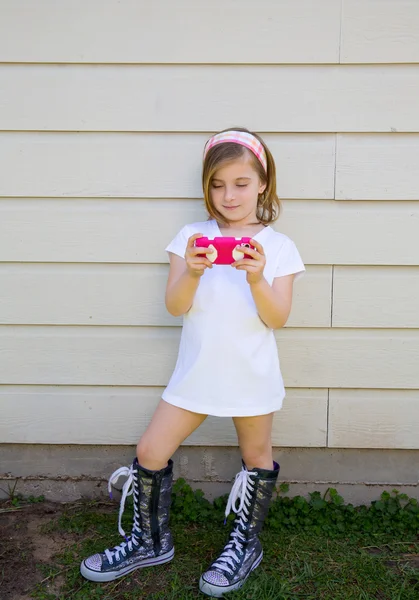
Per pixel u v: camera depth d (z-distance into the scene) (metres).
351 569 2.19
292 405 2.52
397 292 2.43
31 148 2.36
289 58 2.28
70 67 2.31
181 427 2.03
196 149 2.35
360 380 2.50
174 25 2.27
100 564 2.10
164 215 2.40
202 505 2.52
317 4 2.24
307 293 2.44
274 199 2.25
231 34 2.27
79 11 2.27
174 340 2.49
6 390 2.55
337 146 2.33
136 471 2.08
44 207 2.41
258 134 2.33
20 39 2.29
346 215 2.38
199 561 2.22
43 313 2.48
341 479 2.59
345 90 2.30
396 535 2.40
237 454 2.59
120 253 2.43
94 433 2.57
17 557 2.22
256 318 1.99
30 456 2.62
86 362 2.52
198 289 2.00
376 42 2.26
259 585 2.06
